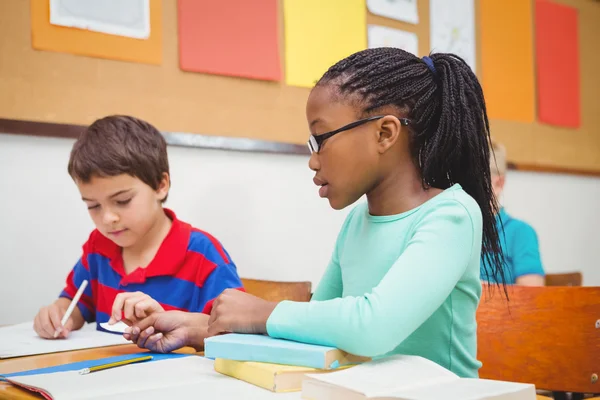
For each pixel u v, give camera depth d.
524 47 2.52
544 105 2.58
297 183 1.91
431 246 0.66
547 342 0.97
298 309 0.66
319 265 1.96
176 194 1.67
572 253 2.68
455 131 0.79
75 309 1.21
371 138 0.73
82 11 1.54
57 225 1.52
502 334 1.01
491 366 1.02
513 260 1.85
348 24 2.00
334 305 0.63
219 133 1.75
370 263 0.78
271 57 1.84
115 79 1.59
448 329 0.74
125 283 1.16
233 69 1.77
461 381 0.53
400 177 0.77
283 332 0.65
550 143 2.60
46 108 1.49
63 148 1.52
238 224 1.78
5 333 1.04
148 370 0.67
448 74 0.80
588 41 2.78
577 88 2.72
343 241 0.91
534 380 0.98
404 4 2.15
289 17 1.88
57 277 1.52
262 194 1.83
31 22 1.48
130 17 1.61
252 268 1.81
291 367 0.58
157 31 1.65
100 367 0.68
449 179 0.82
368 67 0.75
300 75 1.90
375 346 0.60
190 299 1.15
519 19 2.51
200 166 1.71
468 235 0.70
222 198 1.75
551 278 1.85
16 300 1.46
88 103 1.55
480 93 0.84
